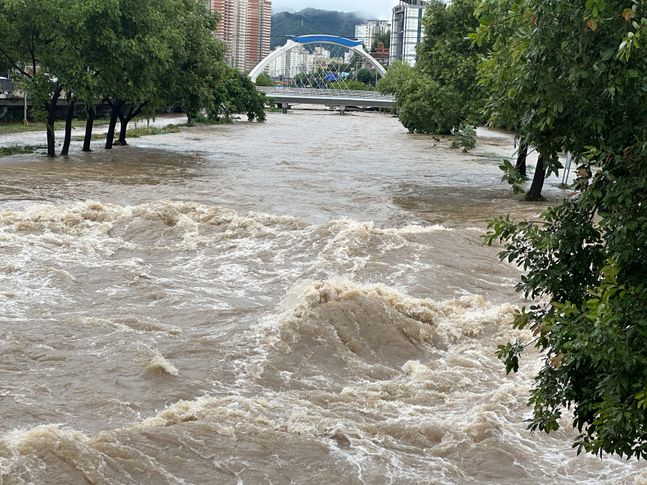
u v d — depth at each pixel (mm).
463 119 41000
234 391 12477
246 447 10227
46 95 39312
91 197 28766
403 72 118188
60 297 16531
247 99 87250
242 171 38844
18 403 11422
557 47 7164
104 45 38562
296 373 13391
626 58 6285
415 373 13617
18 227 21328
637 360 5777
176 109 97562
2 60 40312
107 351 13500
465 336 15492
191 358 13461
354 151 53688
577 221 7055
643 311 5855
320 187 34062
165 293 17000
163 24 44562
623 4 6910
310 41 166000
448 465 10484
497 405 12273
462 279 18969
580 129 7461
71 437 9695
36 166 36719
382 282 18531
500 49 8523
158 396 12047
